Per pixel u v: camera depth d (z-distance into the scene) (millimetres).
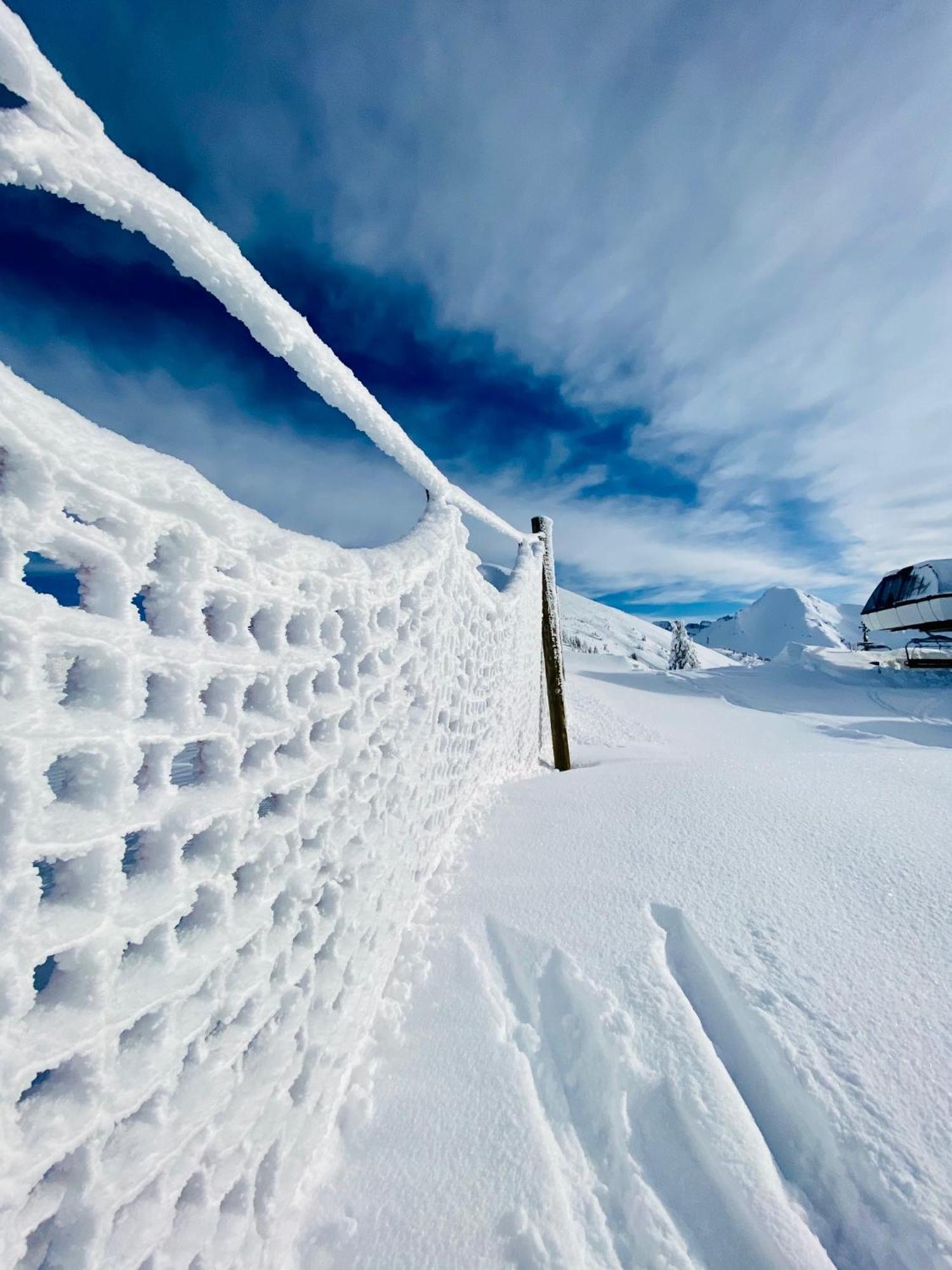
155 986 807
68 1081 700
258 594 1081
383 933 1820
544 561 5934
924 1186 1141
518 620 4562
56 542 667
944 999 1543
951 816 2473
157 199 810
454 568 2730
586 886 2270
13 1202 595
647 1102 1386
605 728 8578
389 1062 1596
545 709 6621
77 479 672
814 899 2002
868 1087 1334
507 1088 1475
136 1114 817
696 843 2480
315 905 1376
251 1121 1018
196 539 882
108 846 723
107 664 744
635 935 1934
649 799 3029
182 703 868
